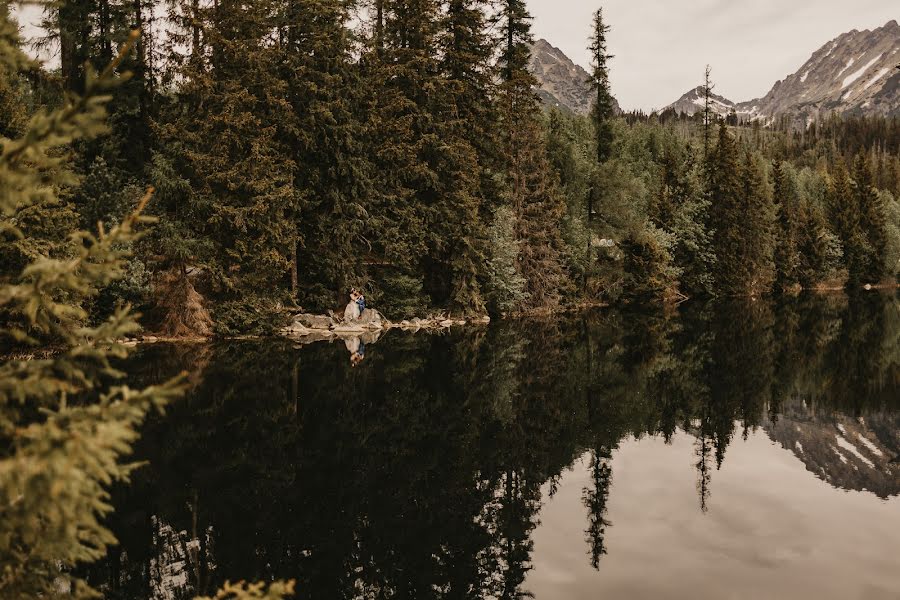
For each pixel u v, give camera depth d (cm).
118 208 2177
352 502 988
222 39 2403
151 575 728
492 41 3634
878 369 2255
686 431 1463
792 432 1461
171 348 2238
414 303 3266
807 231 6494
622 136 7362
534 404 1683
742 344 2808
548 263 3950
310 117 2633
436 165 3241
